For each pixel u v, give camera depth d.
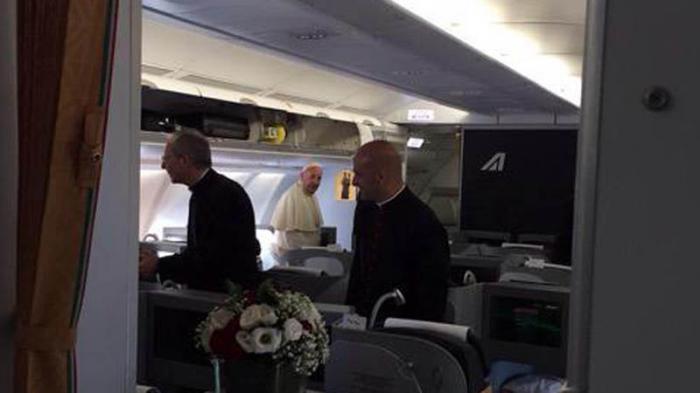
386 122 9.32
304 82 6.67
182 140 3.19
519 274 4.22
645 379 0.65
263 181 7.78
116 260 1.12
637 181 0.65
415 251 2.66
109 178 1.09
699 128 0.62
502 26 4.50
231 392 1.60
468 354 1.84
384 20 3.57
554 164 9.19
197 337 1.72
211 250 3.16
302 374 1.60
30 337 0.92
